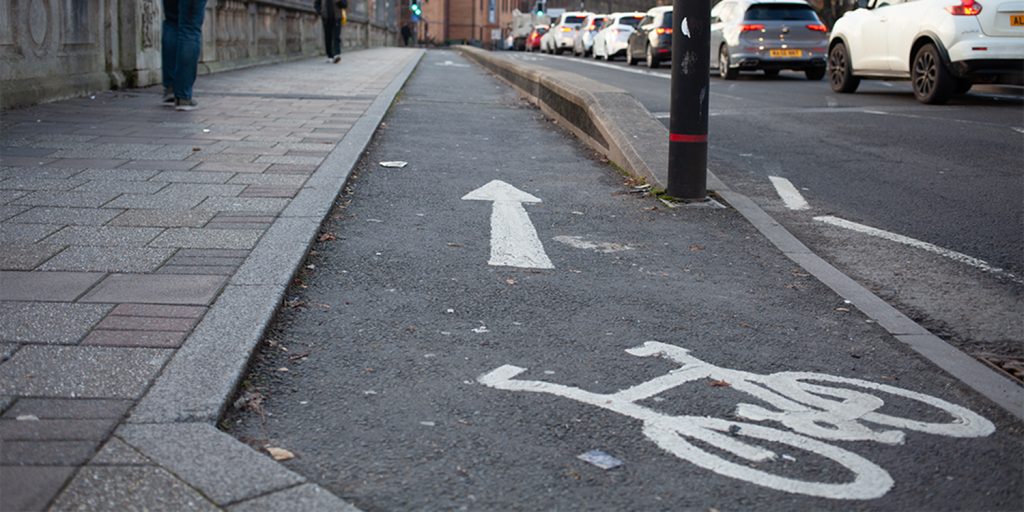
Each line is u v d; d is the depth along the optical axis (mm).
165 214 5809
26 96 10570
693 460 3096
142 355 3574
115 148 8086
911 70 15039
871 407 3609
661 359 4023
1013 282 5586
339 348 3980
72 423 3010
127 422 3039
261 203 6203
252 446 3049
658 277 5320
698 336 4352
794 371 3959
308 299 4598
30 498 2559
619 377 3795
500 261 5461
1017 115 13086
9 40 10297
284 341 4023
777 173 8867
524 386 3662
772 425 3398
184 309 4105
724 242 6184
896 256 6098
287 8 24453
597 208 7012
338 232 5902
